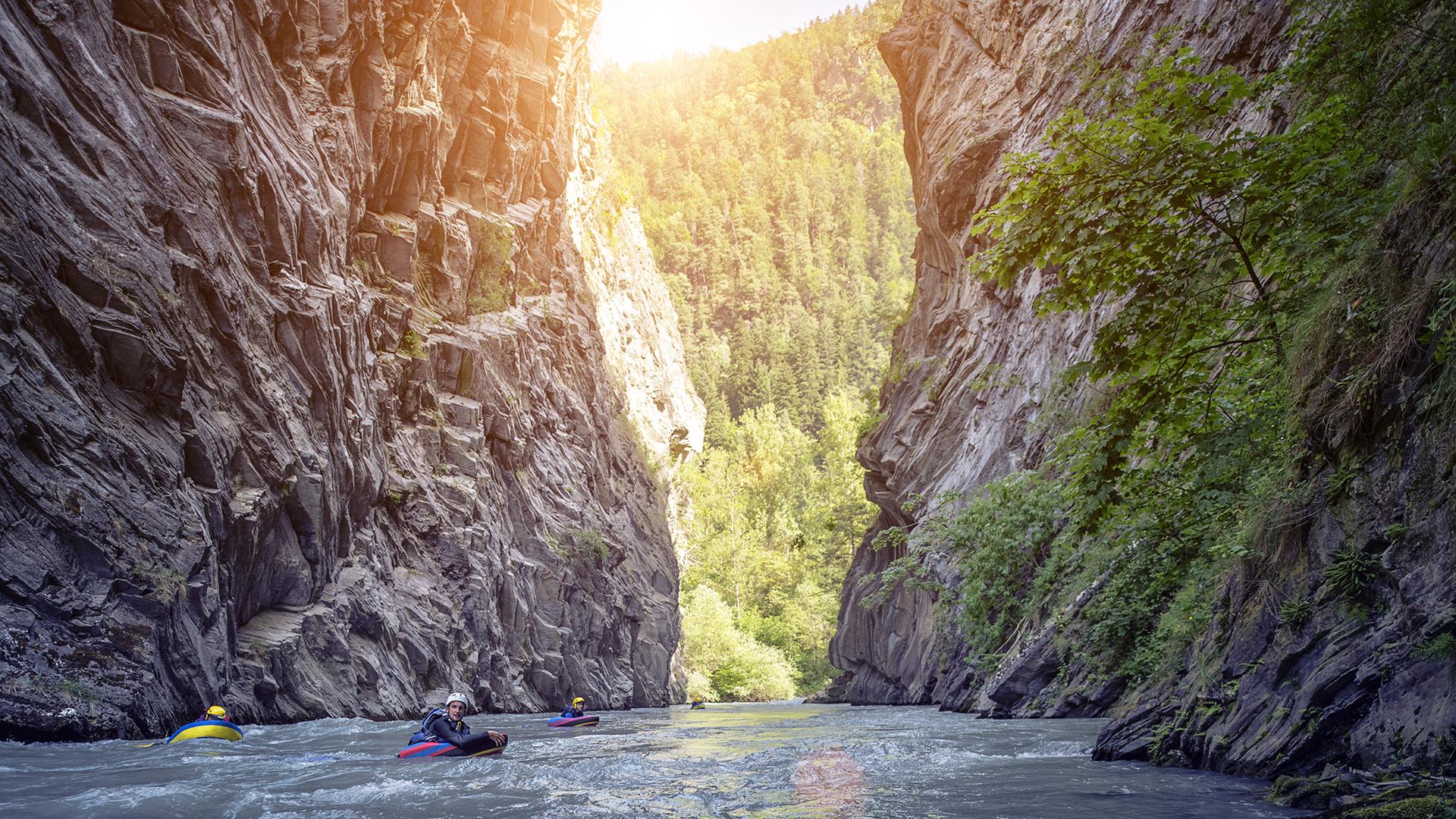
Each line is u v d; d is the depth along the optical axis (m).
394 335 31.80
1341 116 7.86
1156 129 7.92
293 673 20.52
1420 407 7.14
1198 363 8.84
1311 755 7.59
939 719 22.09
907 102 44.41
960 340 37.22
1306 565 8.38
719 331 148.50
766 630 81.81
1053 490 24.25
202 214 20.41
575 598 38.84
